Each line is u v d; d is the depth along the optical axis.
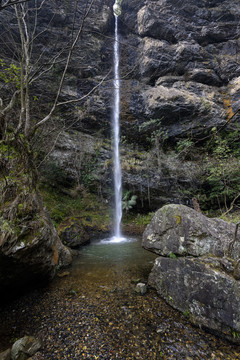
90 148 10.73
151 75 11.90
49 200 8.41
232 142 9.36
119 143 11.70
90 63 11.42
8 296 3.06
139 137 11.86
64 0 10.68
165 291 3.00
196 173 10.23
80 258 5.15
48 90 9.59
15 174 3.26
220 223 3.01
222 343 2.16
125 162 10.81
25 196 3.09
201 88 11.06
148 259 5.04
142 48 12.32
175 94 10.55
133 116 11.73
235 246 2.64
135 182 10.33
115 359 1.95
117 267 4.45
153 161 10.98
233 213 8.55
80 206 9.30
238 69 11.07
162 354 2.02
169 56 11.46
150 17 11.80
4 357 1.92
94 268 4.39
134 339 2.22
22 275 2.92
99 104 11.14
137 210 10.79
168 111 10.67
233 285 2.21
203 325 2.36
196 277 2.56
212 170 9.02
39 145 6.23
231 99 10.65
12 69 4.43
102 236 7.93
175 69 11.57
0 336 2.32
